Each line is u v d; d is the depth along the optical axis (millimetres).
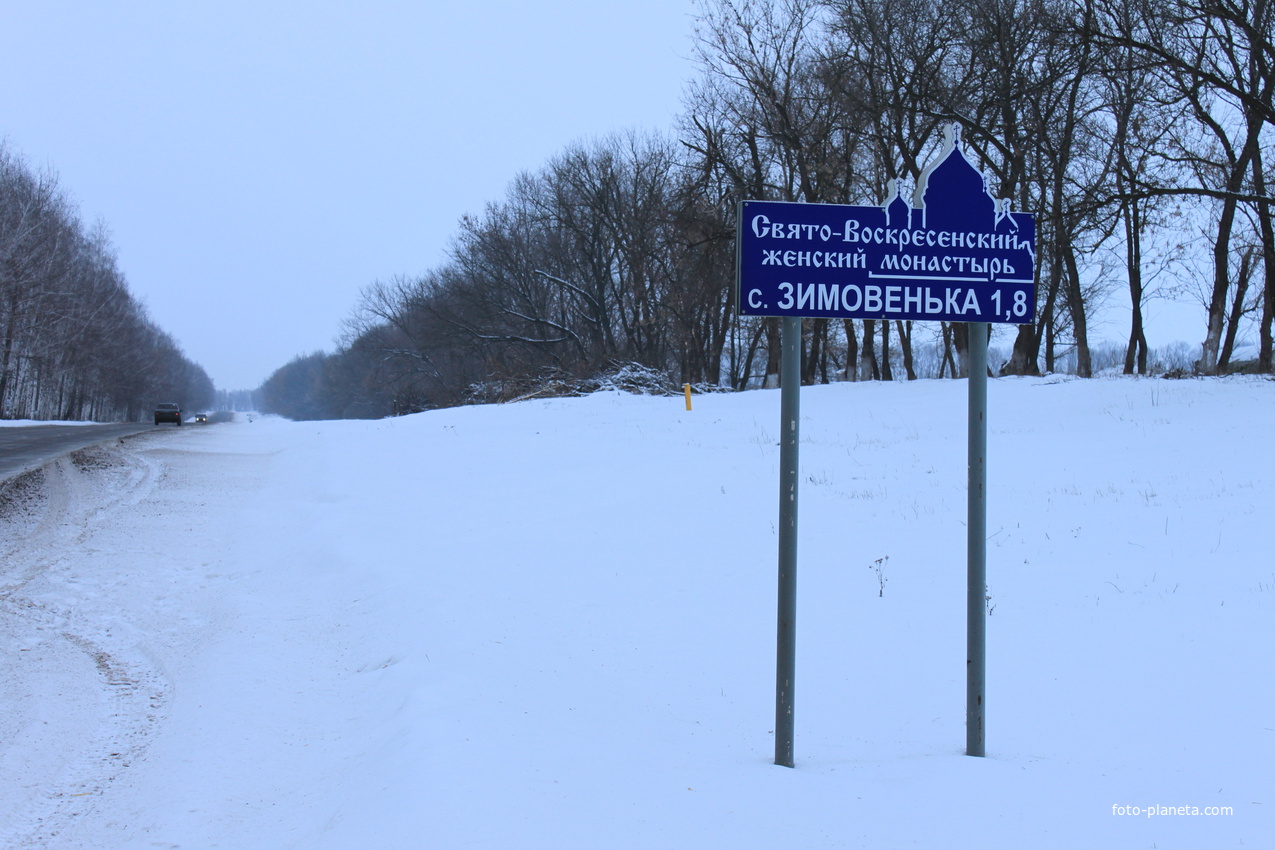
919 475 14688
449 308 58500
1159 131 25203
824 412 23766
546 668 7203
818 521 12242
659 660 7633
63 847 4367
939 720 5945
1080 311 30109
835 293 5223
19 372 64562
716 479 15539
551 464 19109
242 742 5727
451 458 21188
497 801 4074
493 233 56156
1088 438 16828
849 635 8039
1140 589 8414
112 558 11625
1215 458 13977
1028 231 5344
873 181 36062
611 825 3852
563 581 10336
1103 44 23109
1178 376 23672
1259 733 5203
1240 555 9008
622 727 5715
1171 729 5395
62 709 6328
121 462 23109
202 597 9867
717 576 10211
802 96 35031
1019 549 10156
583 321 58375
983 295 5312
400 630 8148
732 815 3990
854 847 3645
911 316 5270
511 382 41625
